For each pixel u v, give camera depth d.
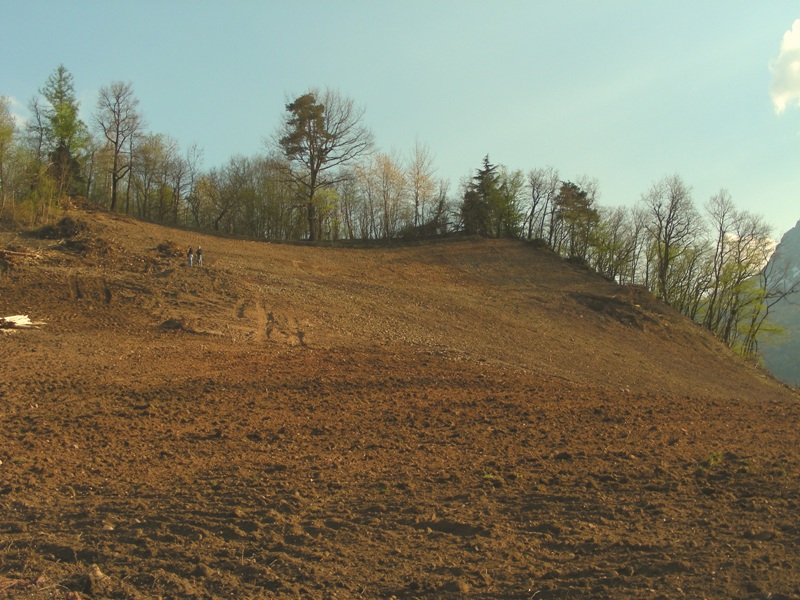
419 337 30.94
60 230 39.94
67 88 56.78
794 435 15.44
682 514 8.43
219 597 6.16
